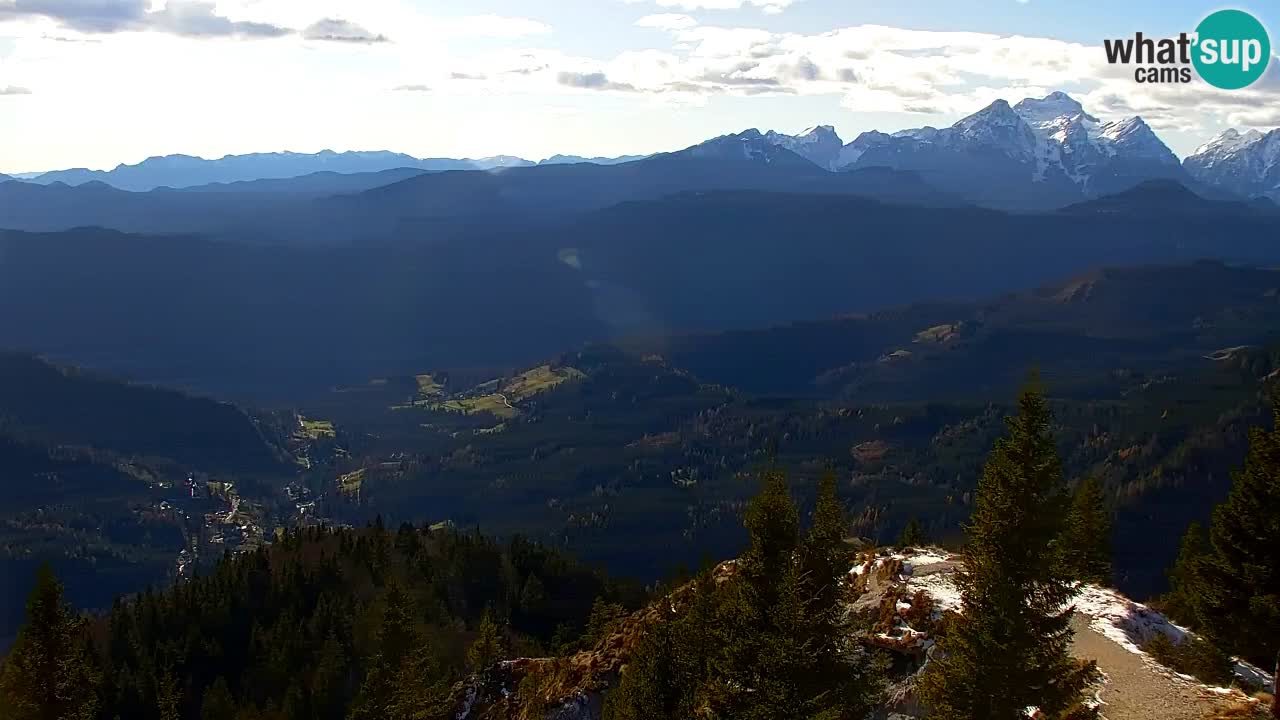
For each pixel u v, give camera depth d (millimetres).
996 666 39500
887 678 55156
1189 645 56031
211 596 168375
